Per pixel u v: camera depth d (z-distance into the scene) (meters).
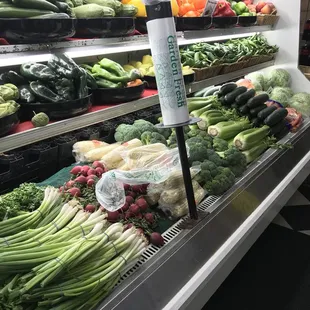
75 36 1.84
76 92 1.74
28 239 1.19
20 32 1.42
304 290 2.30
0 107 1.37
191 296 1.31
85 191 1.57
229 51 3.03
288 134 2.87
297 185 2.49
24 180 1.75
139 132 2.14
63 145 1.91
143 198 1.64
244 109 2.65
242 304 2.18
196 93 3.06
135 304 1.19
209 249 1.54
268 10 3.52
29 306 1.07
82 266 1.17
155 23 1.24
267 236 2.84
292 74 3.72
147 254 1.40
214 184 1.83
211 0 2.55
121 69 2.05
